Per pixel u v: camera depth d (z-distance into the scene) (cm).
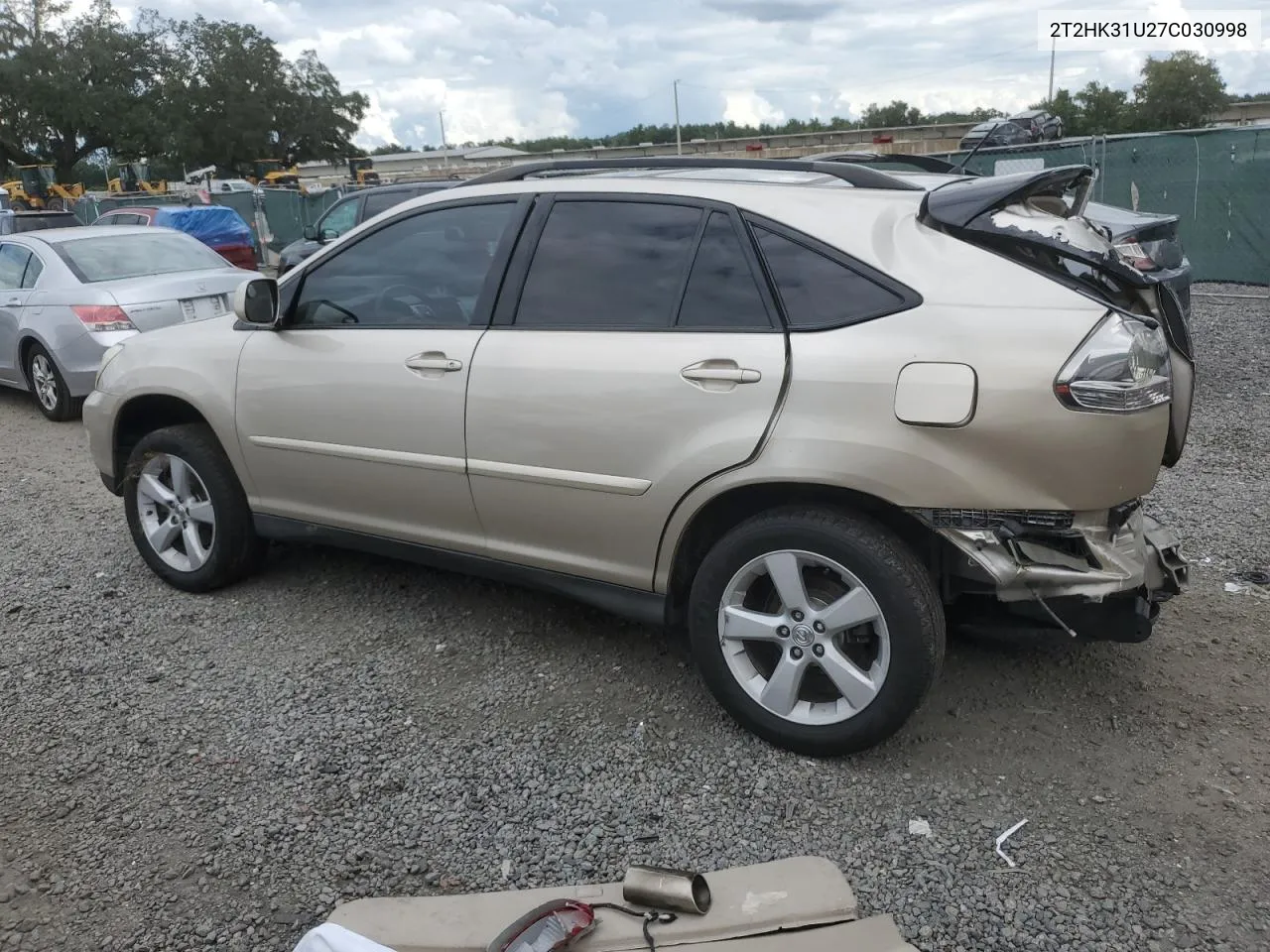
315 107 6794
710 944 230
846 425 294
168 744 342
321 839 292
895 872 272
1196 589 441
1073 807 297
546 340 350
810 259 311
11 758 335
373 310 399
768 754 327
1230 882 265
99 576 493
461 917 243
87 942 254
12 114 5716
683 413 318
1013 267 290
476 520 376
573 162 387
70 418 878
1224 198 1370
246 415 425
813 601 313
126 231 940
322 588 470
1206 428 700
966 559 298
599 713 356
